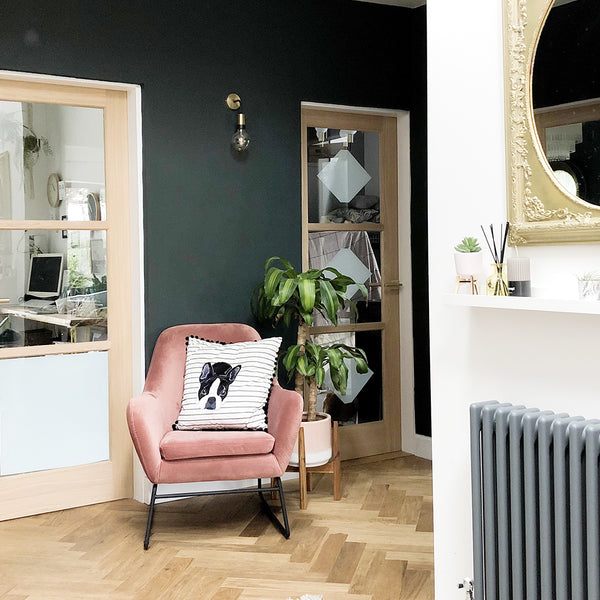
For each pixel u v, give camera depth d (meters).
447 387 2.57
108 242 4.10
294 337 4.57
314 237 4.74
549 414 2.14
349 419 4.90
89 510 3.97
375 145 4.97
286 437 3.51
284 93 4.48
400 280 5.06
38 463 3.93
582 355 2.19
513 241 2.32
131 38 4.00
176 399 3.85
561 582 2.04
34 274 3.90
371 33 4.78
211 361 3.84
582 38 2.14
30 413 3.90
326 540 3.48
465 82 2.48
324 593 2.92
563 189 2.20
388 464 4.78
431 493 4.17
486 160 2.42
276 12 4.45
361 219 4.93
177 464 3.42
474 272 2.33
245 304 4.39
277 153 4.48
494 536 2.25
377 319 5.00
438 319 2.59
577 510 2.00
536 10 2.25
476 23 2.44
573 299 2.02
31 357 3.90
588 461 1.97
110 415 4.13
